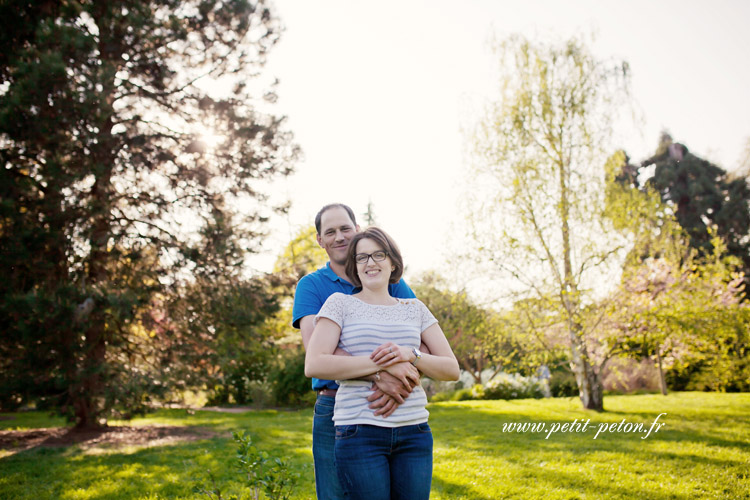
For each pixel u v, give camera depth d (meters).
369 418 2.00
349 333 2.12
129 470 6.04
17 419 12.88
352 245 2.33
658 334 11.91
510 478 5.16
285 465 3.08
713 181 28.27
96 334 8.93
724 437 7.40
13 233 7.45
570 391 17.45
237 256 9.92
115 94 9.20
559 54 12.80
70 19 8.32
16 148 7.72
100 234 8.99
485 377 24.02
